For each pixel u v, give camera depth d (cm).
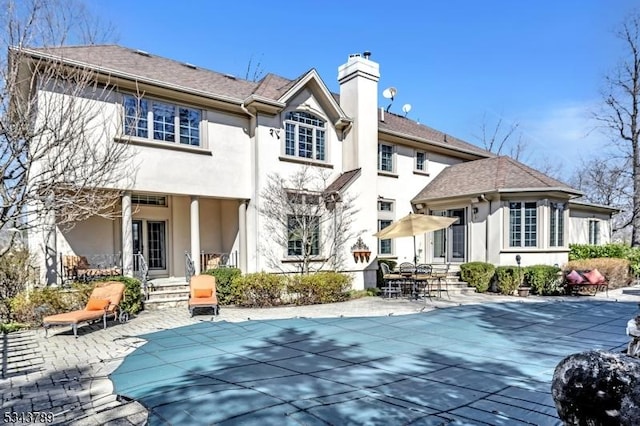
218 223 1827
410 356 803
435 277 1617
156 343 909
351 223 1719
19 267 1175
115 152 1116
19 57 848
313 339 945
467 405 553
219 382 647
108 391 615
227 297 1415
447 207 2014
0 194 785
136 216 1605
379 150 2016
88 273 1310
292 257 1644
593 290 1730
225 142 1553
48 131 895
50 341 931
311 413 527
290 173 1653
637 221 2872
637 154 2833
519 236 1789
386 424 496
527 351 838
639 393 205
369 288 1736
